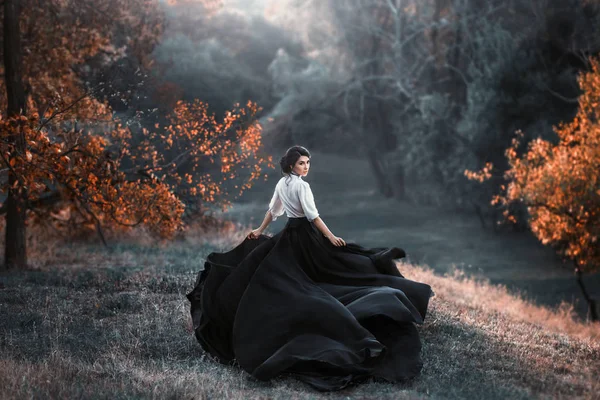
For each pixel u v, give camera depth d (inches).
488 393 180.4
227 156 410.0
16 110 399.5
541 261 883.4
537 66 856.9
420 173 1238.9
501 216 1056.2
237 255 217.8
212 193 421.1
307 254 209.0
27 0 445.4
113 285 322.0
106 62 497.0
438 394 180.5
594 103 486.0
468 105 1052.5
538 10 885.2
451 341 243.6
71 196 368.2
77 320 259.8
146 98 403.9
